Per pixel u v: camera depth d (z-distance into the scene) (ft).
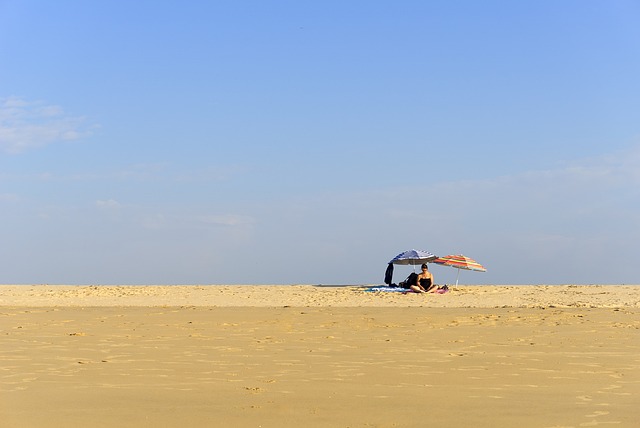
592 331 47.60
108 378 31.30
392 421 24.03
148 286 108.17
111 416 24.64
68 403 26.53
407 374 32.27
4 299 84.02
